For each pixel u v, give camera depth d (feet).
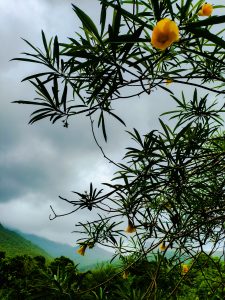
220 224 6.75
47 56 3.85
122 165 5.66
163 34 2.49
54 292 6.09
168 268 7.49
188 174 5.21
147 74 3.78
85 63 3.41
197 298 11.19
